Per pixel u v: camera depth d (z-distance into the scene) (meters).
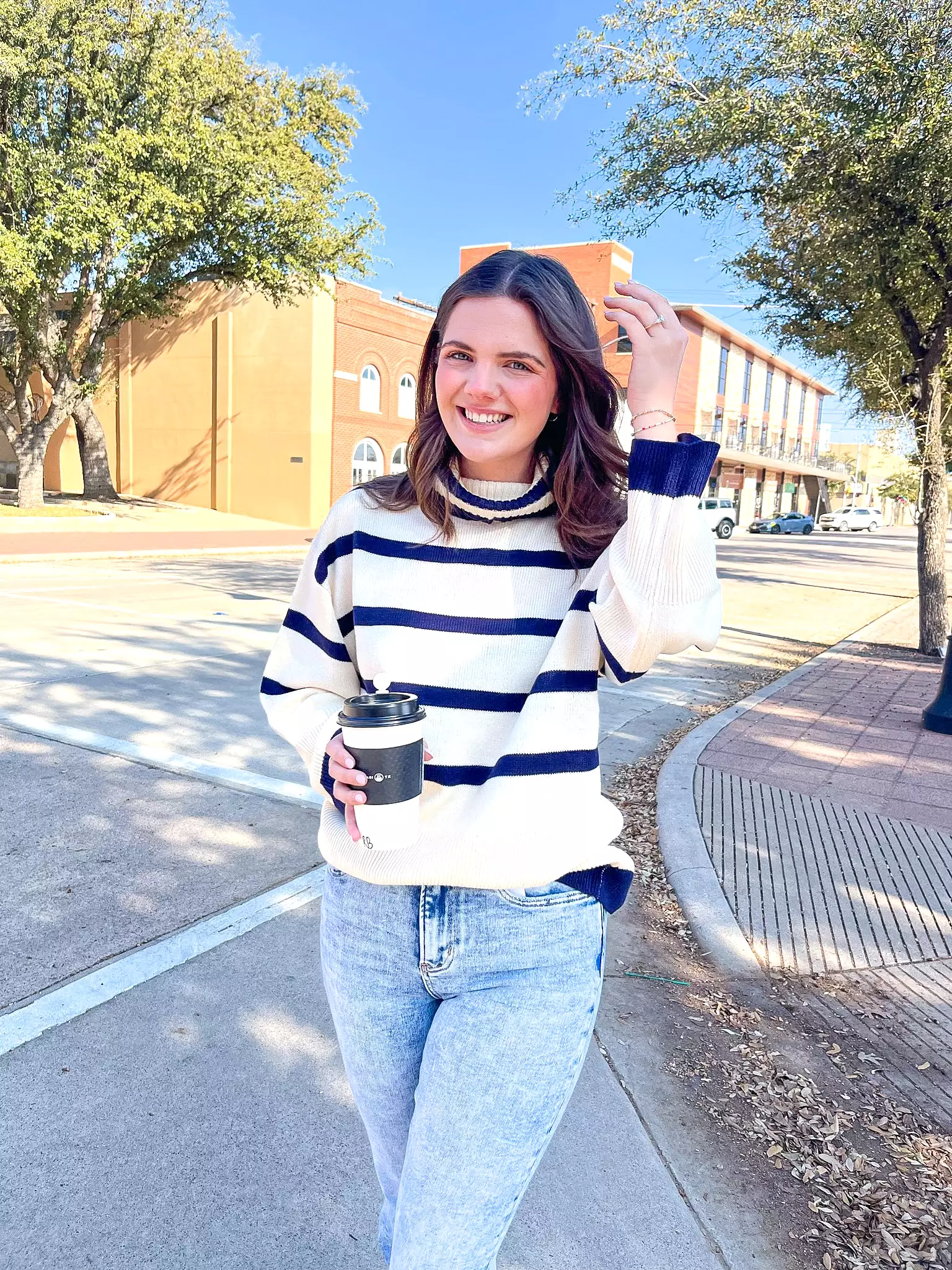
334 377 28.44
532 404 1.29
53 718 5.79
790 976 3.08
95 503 27.33
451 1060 1.23
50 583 13.29
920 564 9.89
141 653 8.02
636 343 1.25
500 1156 1.21
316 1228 1.97
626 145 8.62
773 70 7.52
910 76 7.12
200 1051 2.56
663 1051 2.66
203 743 5.41
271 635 9.30
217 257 22.27
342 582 1.46
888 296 8.70
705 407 44.56
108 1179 2.08
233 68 20.23
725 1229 2.01
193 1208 2.01
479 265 1.34
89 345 23.73
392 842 1.21
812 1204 2.08
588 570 1.34
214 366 29.34
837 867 3.92
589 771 1.31
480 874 1.26
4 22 17.30
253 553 21.36
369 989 1.35
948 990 3.00
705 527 1.21
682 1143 2.28
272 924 3.29
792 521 43.94
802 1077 2.54
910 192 7.46
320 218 21.19
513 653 1.32
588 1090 2.48
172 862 3.78
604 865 1.35
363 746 1.18
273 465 28.73
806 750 5.78
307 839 4.06
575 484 1.32
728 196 8.59
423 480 1.36
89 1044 2.56
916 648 10.24
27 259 18.14
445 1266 1.18
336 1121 2.30
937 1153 2.25
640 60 7.87
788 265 9.40
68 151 18.28
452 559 1.35
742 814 4.55
